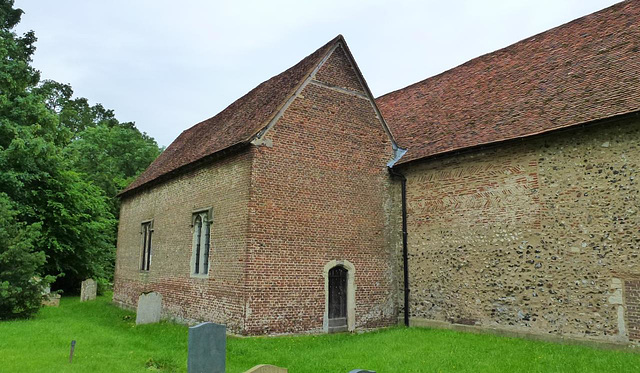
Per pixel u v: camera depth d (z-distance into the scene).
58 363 8.84
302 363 9.54
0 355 9.33
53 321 15.18
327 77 14.84
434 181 14.42
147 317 15.77
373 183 15.30
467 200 13.41
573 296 10.86
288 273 13.04
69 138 24.28
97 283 27.80
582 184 10.99
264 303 12.51
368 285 14.61
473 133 13.68
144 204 20.23
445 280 13.74
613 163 10.52
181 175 16.91
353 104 15.32
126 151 42.69
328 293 13.85
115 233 36.78
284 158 13.48
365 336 12.92
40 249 23.47
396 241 15.47
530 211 11.90
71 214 25.36
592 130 10.96
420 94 18.92
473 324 12.86
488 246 12.73
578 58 13.45
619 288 10.12
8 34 23.48
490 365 9.04
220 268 13.55
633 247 10.00
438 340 11.70
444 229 13.95
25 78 21.94
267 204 12.97
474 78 16.92
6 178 20.36
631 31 12.78
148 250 19.19
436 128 15.59
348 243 14.38
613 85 11.31
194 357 7.90
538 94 13.23
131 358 9.77
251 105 16.70
